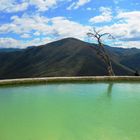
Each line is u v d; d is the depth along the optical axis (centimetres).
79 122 782
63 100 1123
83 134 673
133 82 1667
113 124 759
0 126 738
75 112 912
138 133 677
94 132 680
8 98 1159
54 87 1483
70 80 1588
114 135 664
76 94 1281
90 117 844
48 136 654
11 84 1417
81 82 1611
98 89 1434
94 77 1633
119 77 1666
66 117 838
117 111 928
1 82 1383
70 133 680
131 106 1016
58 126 735
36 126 735
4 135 658
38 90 1379
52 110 938
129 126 738
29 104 1038
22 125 746
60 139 630
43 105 1023
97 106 1009
